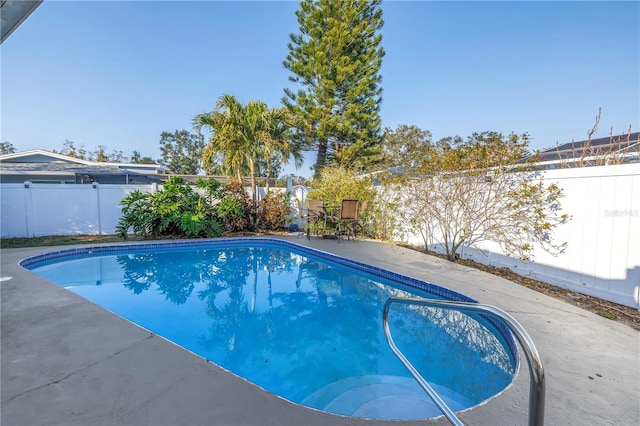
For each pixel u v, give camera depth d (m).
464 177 5.84
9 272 4.65
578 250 4.13
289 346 3.28
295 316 4.09
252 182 10.32
